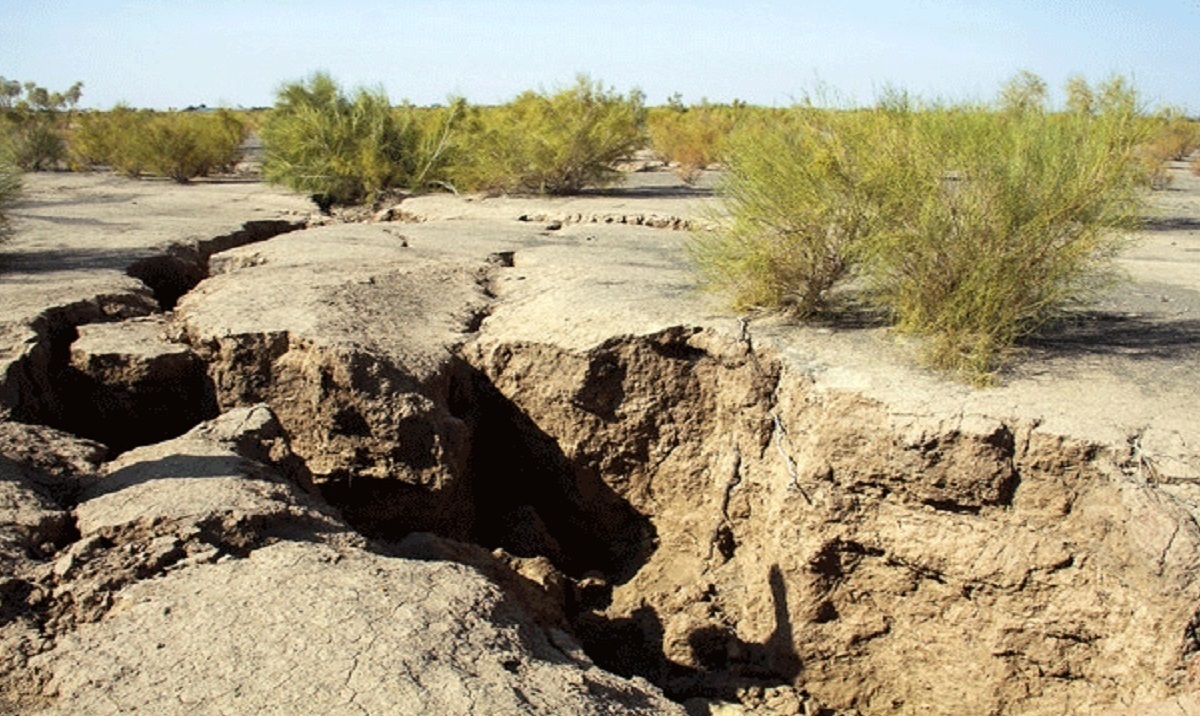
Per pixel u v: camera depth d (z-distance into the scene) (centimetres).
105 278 1038
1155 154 2078
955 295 734
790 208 802
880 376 679
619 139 1928
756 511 753
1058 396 641
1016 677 593
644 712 420
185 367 812
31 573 458
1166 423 596
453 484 778
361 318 883
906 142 782
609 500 840
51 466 587
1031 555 583
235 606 443
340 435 784
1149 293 979
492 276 1102
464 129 2103
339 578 475
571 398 823
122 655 406
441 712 376
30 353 759
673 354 807
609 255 1177
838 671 661
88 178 2620
